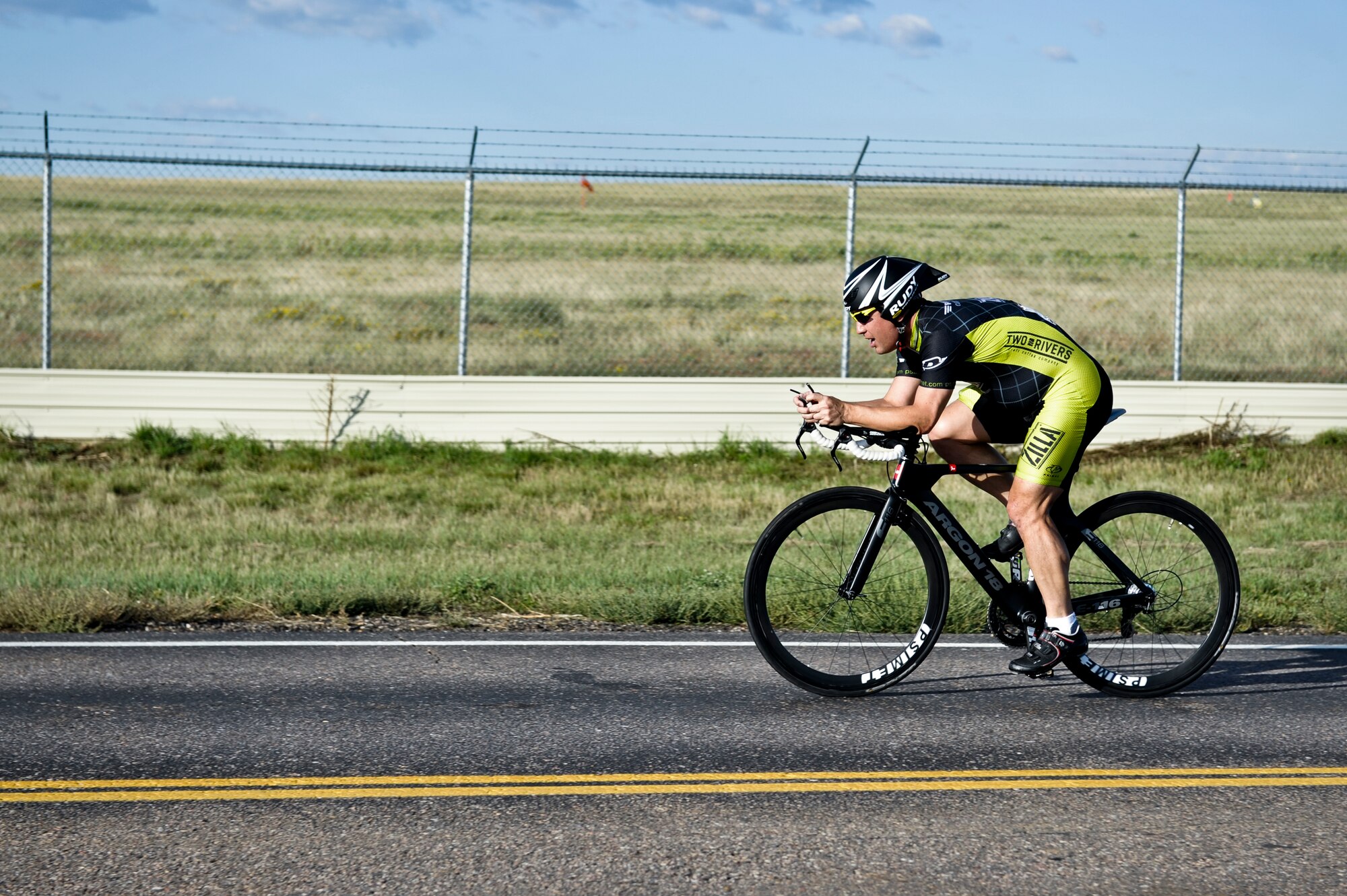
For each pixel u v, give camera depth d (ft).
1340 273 84.02
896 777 13.46
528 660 18.37
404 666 17.85
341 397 36.96
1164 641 17.34
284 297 63.82
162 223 106.83
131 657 18.12
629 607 21.20
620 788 13.00
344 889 10.44
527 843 11.48
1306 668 18.49
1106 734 15.10
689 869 10.94
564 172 37.47
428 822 11.98
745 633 20.30
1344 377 46.93
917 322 15.44
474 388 37.35
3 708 15.53
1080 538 16.72
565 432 37.68
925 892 10.54
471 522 29.43
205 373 36.55
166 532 27.43
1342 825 12.18
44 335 36.32
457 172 37.01
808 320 59.16
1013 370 15.55
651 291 68.39
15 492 30.86
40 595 20.65
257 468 34.86
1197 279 79.46
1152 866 11.14
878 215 127.44
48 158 35.83
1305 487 34.37
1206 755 14.32
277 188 113.80
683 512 31.17
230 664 17.80
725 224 112.37
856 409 15.44
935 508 16.67
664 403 37.91
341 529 28.22
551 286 70.59
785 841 11.60
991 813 12.42
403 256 84.12
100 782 12.96
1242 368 47.70
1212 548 17.01
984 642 19.76
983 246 97.86
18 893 10.28
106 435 36.29
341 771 13.39
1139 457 38.29
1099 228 127.03
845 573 18.12
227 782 13.01
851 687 16.67
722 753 14.19
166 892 10.32
